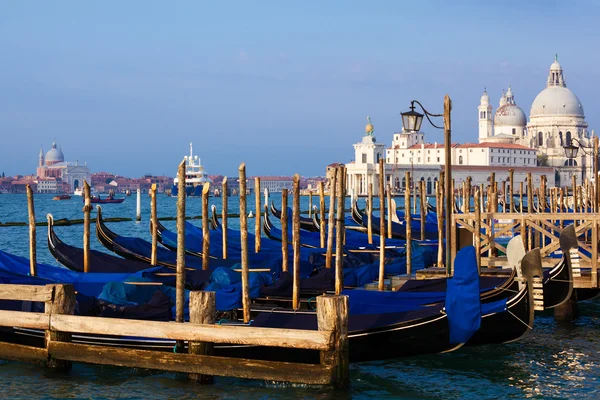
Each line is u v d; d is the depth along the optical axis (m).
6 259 22.73
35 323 16.56
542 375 17.30
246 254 18.00
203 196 24.61
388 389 16.16
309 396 15.13
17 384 16.19
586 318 23.73
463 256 16.23
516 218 24.09
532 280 17.02
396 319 16.34
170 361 15.66
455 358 18.53
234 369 15.22
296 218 19.34
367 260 26.70
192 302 15.57
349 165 186.12
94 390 15.88
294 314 16.77
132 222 81.06
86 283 21.27
